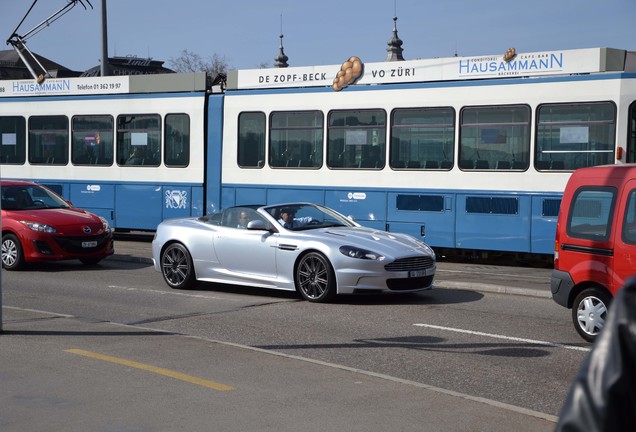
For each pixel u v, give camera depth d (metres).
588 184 8.82
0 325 8.62
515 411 5.86
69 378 6.66
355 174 17.69
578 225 8.87
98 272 15.29
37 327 9.05
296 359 7.48
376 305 11.40
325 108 18.06
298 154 18.44
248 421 5.54
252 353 7.73
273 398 6.12
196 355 7.61
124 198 20.98
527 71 15.84
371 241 11.60
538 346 8.62
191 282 12.89
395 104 17.23
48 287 13.17
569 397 2.16
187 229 12.92
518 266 16.73
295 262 11.68
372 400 6.10
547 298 12.12
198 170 19.78
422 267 11.50
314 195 18.20
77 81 21.80
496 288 12.73
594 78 15.16
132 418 5.57
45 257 15.05
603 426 2.03
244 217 12.48
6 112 22.91
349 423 5.53
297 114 18.44
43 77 22.41
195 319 10.20
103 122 21.34
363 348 8.47
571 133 15.38
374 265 11.15
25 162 22.62
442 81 16.77
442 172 16.72
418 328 9.64
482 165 16.30
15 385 6.43
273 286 11.96
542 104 15.66
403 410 5.85
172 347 7.97
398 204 17.20
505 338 9.03
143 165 20.67
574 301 8.96
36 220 15.16
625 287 2.23
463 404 6.02
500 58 16.14
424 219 16.92
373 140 17.52
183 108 20.02
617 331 2.13
